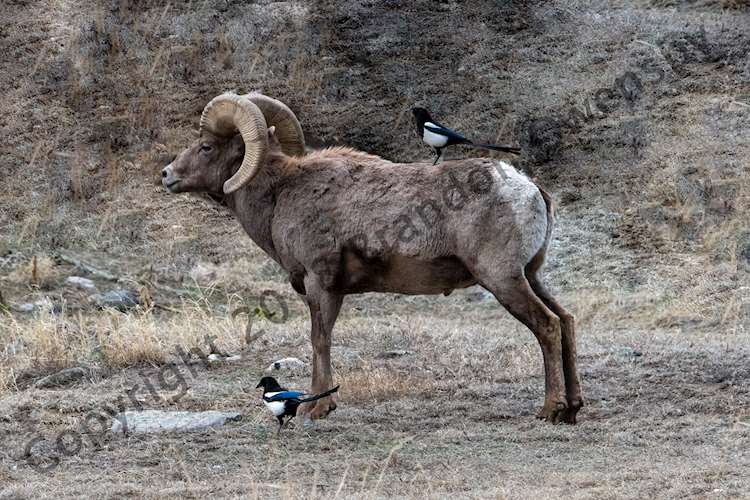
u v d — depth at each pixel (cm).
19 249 6309
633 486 2788
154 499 2827
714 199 6462
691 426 3419
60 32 8250
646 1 8588
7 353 4541
